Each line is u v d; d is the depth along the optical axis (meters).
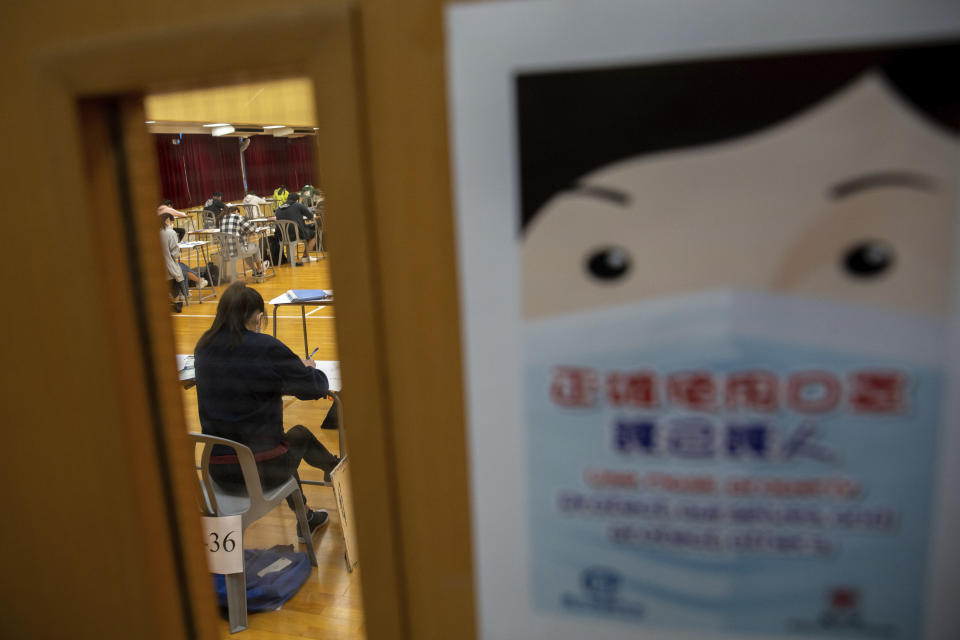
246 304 2.30
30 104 0.93
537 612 0.83
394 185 0.78
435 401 0.83
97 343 0.97
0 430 1.10
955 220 0.62
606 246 0.70
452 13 0.69
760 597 0.75
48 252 0.98
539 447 0.77
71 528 1.10
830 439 0.69
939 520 0.68
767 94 0.63
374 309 0.81
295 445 2.48
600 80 0.66
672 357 0.70
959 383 0.65
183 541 1.13
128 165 0.99
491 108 0.70
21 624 1.21
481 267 0.74
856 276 0.65
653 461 0.74
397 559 0.89
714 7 0.62
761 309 0.67
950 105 0.60
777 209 0.65
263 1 0.78
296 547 2.63
